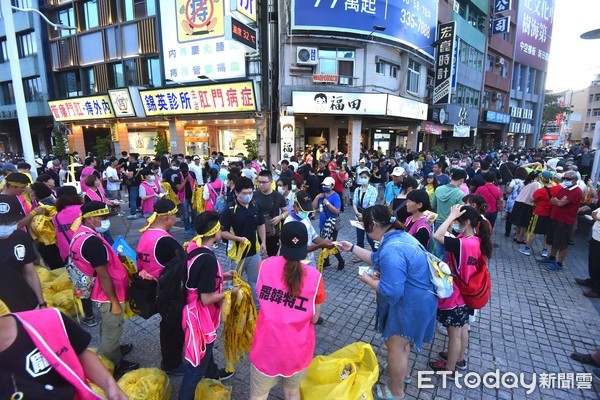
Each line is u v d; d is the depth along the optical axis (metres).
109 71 18.22
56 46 19.50
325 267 5.70
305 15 13.59
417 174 9.78
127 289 2.88
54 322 1.36
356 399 2.22
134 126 19.23
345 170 11.24
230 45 14.26
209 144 17.39
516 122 34.00
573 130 64.44
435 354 3.43
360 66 15.31
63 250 3.90
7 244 2.62
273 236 4.54
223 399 2.45
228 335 2.69
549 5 34.81
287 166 8.83
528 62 33.72
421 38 17.19
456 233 3.13
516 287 5.09
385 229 2.62
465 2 23.84
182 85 14.72
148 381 2.35
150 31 16.14
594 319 4.17
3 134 26.67
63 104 18.47
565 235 5.64
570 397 2.89
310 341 2.15
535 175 7.06
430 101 20.66
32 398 1.24
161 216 2.82
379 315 2.71
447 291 2.47
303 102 14.16
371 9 14.21
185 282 2.29
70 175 9.83
